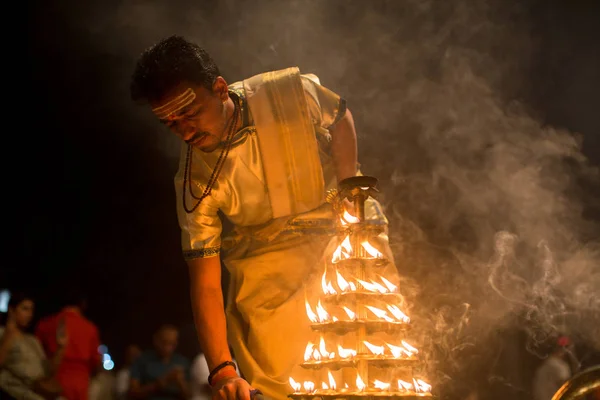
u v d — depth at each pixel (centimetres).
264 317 208
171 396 567
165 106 182
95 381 630
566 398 152
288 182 205
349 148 216
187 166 206
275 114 202
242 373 212
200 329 201
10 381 495
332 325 166
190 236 206
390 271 212
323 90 212
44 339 549
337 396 158
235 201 209
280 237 213
